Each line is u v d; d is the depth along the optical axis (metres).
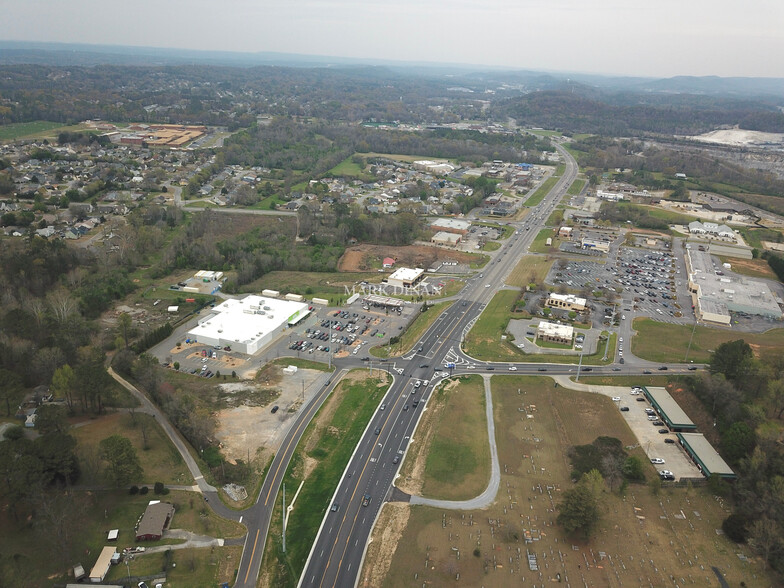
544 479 145.62
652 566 120.00
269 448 154.12
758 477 138.75
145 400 173.25
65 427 144.88
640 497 140.38
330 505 134.00
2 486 118.50
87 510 125.69
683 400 180.00
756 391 178.25
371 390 184.12
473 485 142.75
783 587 115.38
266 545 122.06
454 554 121.06
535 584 114.56
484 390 186.00
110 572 112.00
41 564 111.69
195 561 115.94
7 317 191.12
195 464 145.62
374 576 115.12
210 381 187.75
